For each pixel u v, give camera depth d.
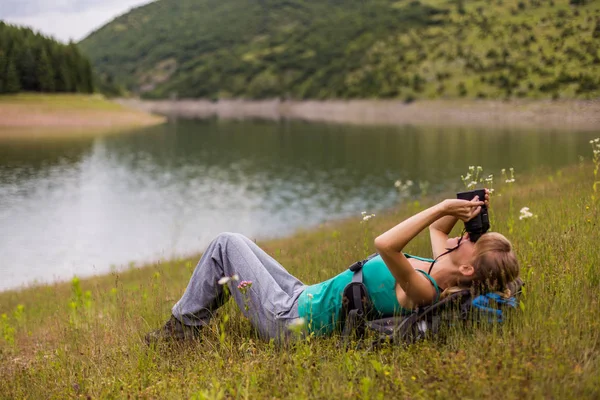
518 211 9.45
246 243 4.36
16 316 8.67
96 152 88.56
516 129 111.50
